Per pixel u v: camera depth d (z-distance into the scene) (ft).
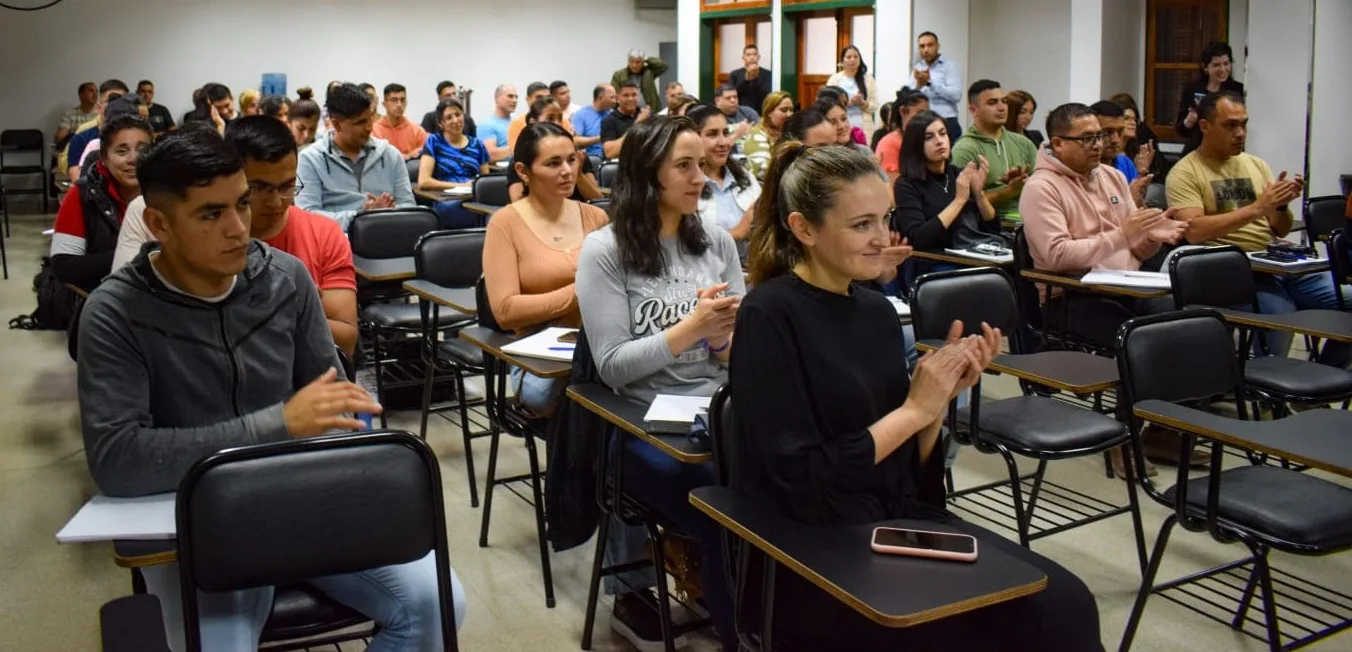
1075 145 13.50
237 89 40.29
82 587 10.07
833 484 6.08
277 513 5.64
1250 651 8.64
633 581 9.25
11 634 9.18
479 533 11.14
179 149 5.93
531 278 10.18
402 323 13.75
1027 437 9.21
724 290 8.16
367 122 16.97
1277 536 7.30
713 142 13.89
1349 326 10.39
